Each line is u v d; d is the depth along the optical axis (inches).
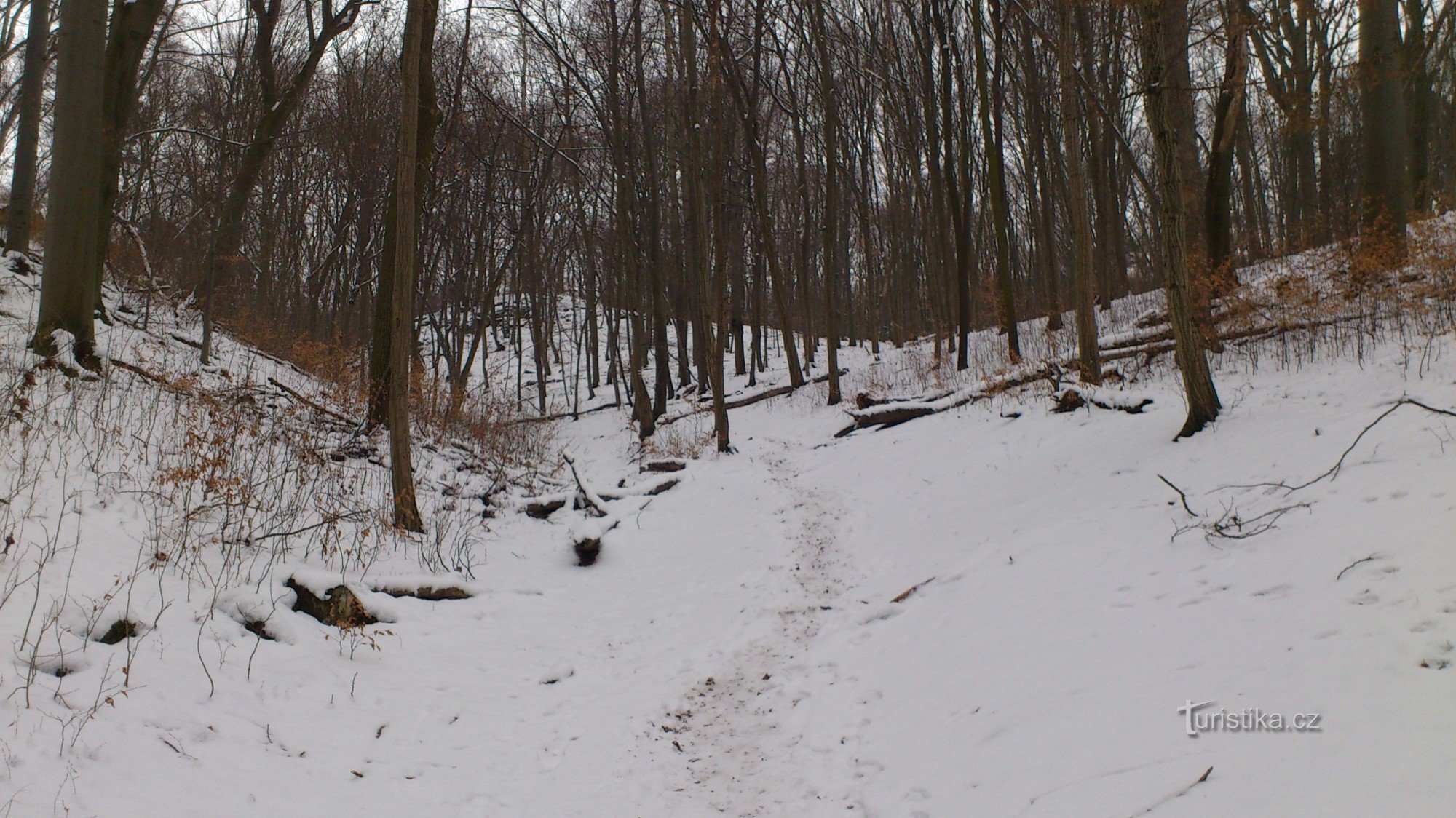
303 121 908.6
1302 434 251.0
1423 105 602.2
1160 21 290.0
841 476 425.4
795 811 149.8
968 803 135.0
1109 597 193.9
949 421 459.8
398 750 169.5
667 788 162.2
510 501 401.1
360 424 409.4
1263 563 180.2
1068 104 417.7
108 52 445.7
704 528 363.6
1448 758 102.8
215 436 298.5
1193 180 454.9
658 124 954.7
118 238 624.4
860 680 201.6
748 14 687.7
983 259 1211.2
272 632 196.4
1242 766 116.9
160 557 206.2
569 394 1146.7
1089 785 126.0
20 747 128.2
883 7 840.3
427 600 252.5
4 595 164.1
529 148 936.3
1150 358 438.0
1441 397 237.1
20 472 216.5
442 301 974.4
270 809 136.6
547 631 255.4
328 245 1039.6
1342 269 403.5
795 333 1384.1
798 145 805.9
